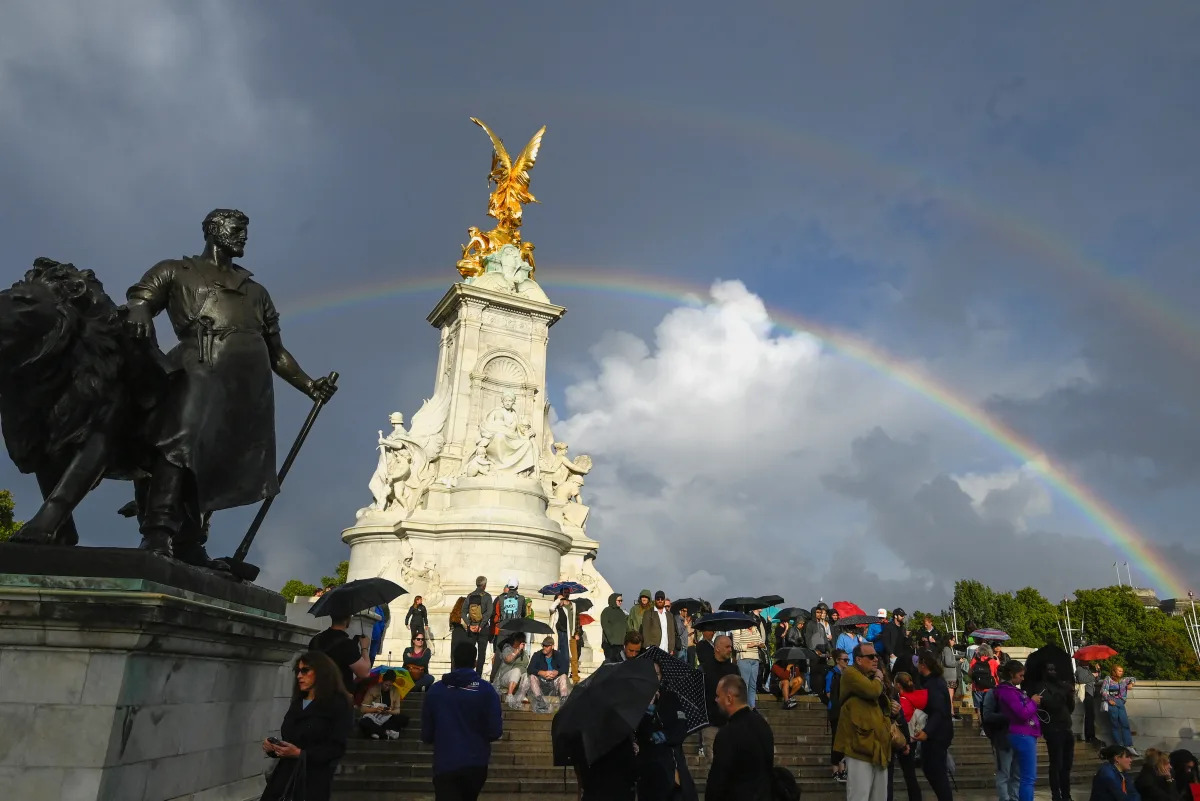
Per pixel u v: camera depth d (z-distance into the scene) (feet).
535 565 101.60
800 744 50.80
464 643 22.97
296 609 40.96
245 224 23.26
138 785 16.20
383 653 97.45
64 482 17.84
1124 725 60.59
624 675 19.92
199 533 21.56
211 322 21.70
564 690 54.34
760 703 59.06
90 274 18.97
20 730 14.92
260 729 23.95
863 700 28.27
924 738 32.63
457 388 126.52
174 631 16.60
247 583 22.63
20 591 14.94
